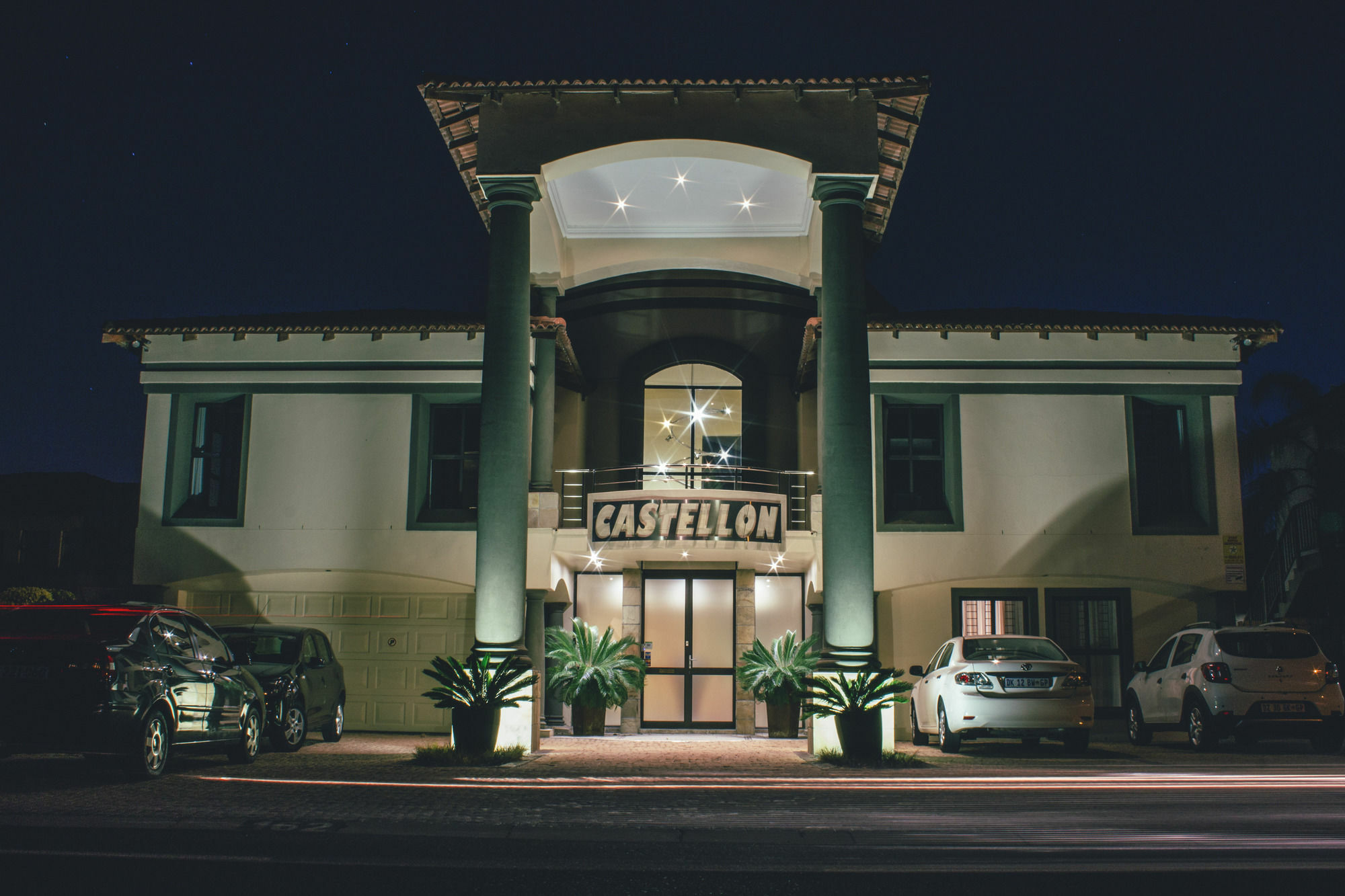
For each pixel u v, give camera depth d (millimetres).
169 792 8773
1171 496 18297
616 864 6273
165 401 18766
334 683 15805
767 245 18625
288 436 18609
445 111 15117
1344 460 20750
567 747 15047
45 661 9352
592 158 14836
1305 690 13727
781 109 14695
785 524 17078
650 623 19375
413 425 18516
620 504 16781
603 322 21391
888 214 17031
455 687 12984
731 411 21062
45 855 6230
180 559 18281
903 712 18016
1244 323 18422
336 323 18953
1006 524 17938
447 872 6020
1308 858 6426
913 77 14617
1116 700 18078
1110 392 18266
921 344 18359
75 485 25984
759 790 9469
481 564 13766
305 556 18203
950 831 7219
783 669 17484
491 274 14539
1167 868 6141
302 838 6863
